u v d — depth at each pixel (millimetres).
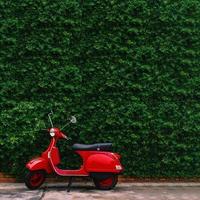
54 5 11938
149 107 12172
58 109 11906
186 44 12305
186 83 12305
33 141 11836
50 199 10406
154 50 12180
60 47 11953
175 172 12312
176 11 12281
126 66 12086
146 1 12195
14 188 11344
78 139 12039
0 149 11742
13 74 11883
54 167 11227
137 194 10984
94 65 12031
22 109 11641
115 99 12078
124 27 12102
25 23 11883
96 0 12062
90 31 12070
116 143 12062
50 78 11914
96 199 10453
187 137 12297
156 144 12219
